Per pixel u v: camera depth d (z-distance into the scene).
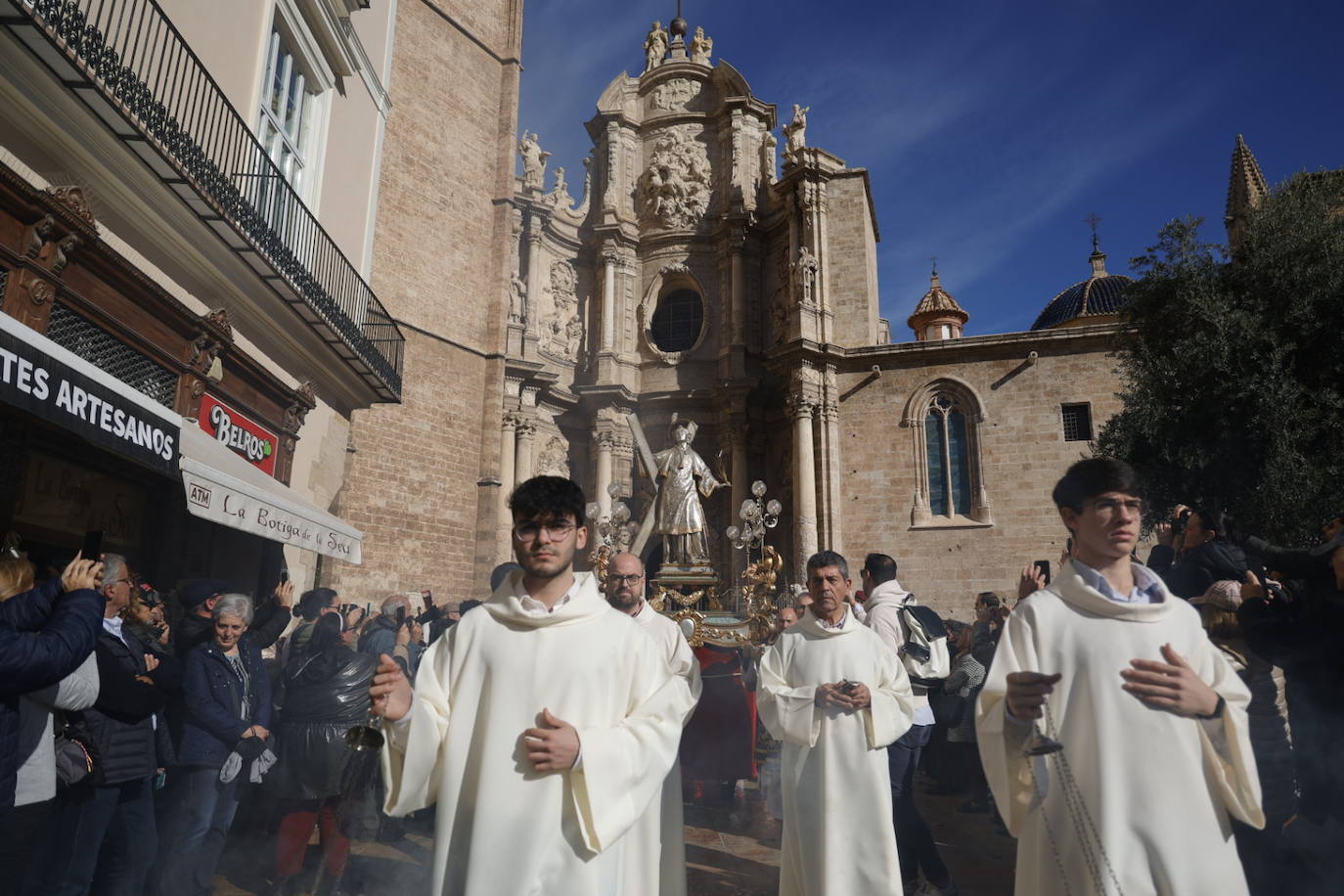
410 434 22.16
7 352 5.10
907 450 24.31
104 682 3.96
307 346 12.37
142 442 6.53
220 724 4.64
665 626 5.07
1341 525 4.07
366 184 15.48
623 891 2.91
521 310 26.61
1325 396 11.90
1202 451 12.79
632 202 30.19
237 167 10.16
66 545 8.20
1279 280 12.95
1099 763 2.45
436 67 24.22
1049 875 2.48
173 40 9.09
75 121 7.32
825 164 27.12
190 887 4.58
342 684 4.98
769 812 7.87
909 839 4.86
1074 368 23.39
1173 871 2.32
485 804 2.57
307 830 4.93
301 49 12.53
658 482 13.03
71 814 3.92
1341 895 4.15
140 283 8.39
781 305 27.39
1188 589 4.99
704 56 31.59
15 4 6.02
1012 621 2.73
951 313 34.25
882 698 4.20
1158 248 15.04
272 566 11.63
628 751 2.62
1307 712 4.04
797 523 23.89
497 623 2.84
